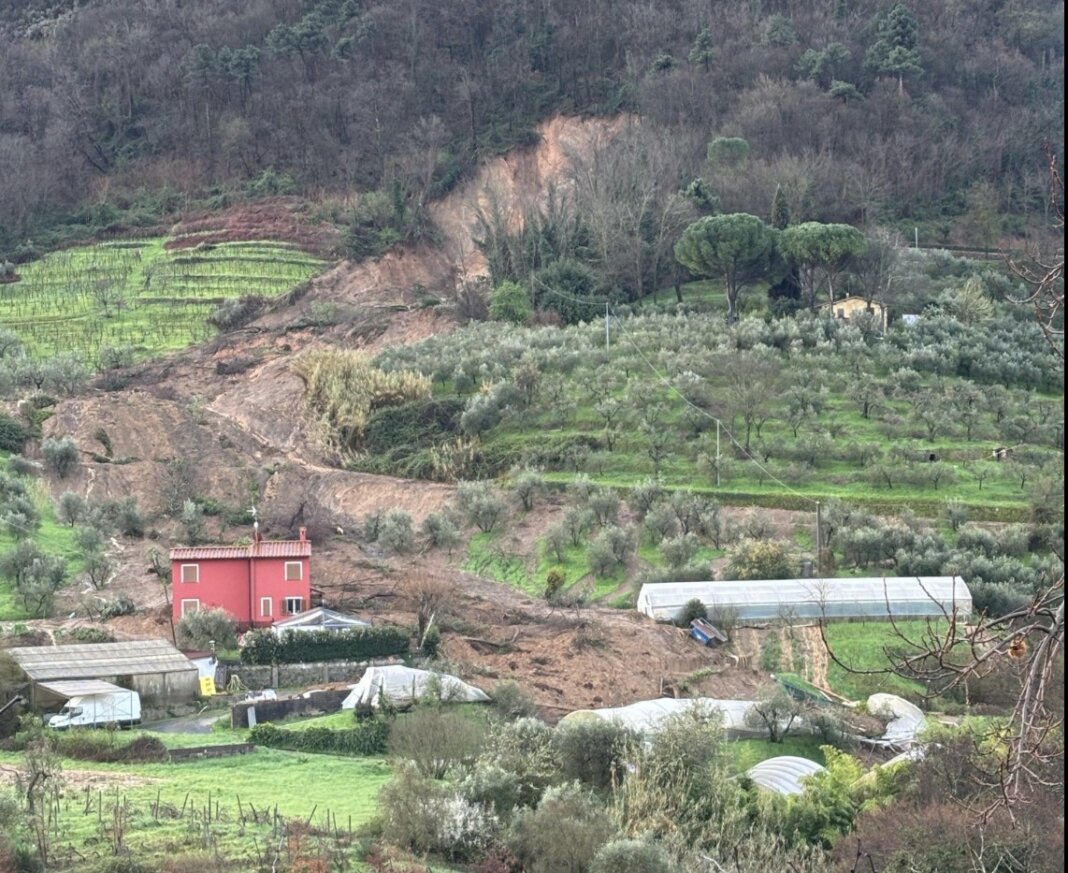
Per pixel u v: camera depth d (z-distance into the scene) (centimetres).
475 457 12100
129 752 6141
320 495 11831
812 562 9744
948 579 9231
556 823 4781
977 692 7719
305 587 8981
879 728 7312
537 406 12694
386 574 9881
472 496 10981
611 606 9438
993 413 12544
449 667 7756
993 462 11419
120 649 7606
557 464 11838
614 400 12431
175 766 6041
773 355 13100
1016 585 9188
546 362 13425
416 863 4738
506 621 8988
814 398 12431
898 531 9931
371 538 10962
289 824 5028
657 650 8431
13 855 4431
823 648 8562
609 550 9994
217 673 7706
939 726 6084
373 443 12800
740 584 9181
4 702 6800
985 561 9425
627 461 11706
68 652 7481
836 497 10825
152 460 12494
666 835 4794
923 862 4444
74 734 6247
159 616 8769
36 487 11450
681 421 12062
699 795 5334
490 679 7781
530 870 4841
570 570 10131
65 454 11781
